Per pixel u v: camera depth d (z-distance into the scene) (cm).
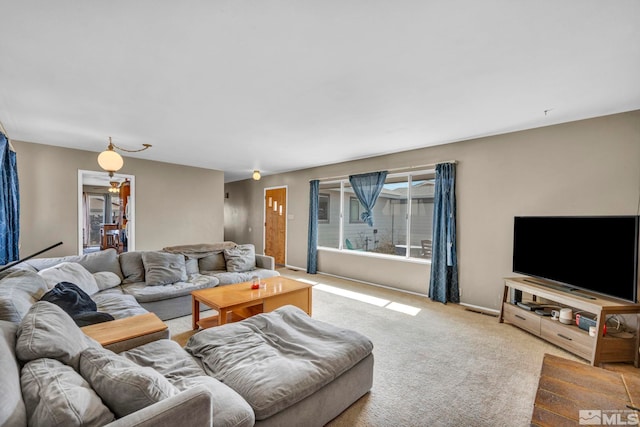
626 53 181
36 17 152
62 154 452
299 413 147
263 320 219
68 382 100
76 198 464
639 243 229
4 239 316
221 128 347
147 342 187
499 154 359
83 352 124
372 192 499
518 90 236
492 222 364
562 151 312
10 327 125
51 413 85
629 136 274
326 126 336
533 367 231
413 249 461
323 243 602
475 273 379
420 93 244
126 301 272
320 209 607
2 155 290
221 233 654
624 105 262
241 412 121
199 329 294
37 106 279
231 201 859
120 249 723
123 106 279
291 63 200
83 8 145
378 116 301
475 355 250
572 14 147
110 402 102
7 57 192
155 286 334
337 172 562
